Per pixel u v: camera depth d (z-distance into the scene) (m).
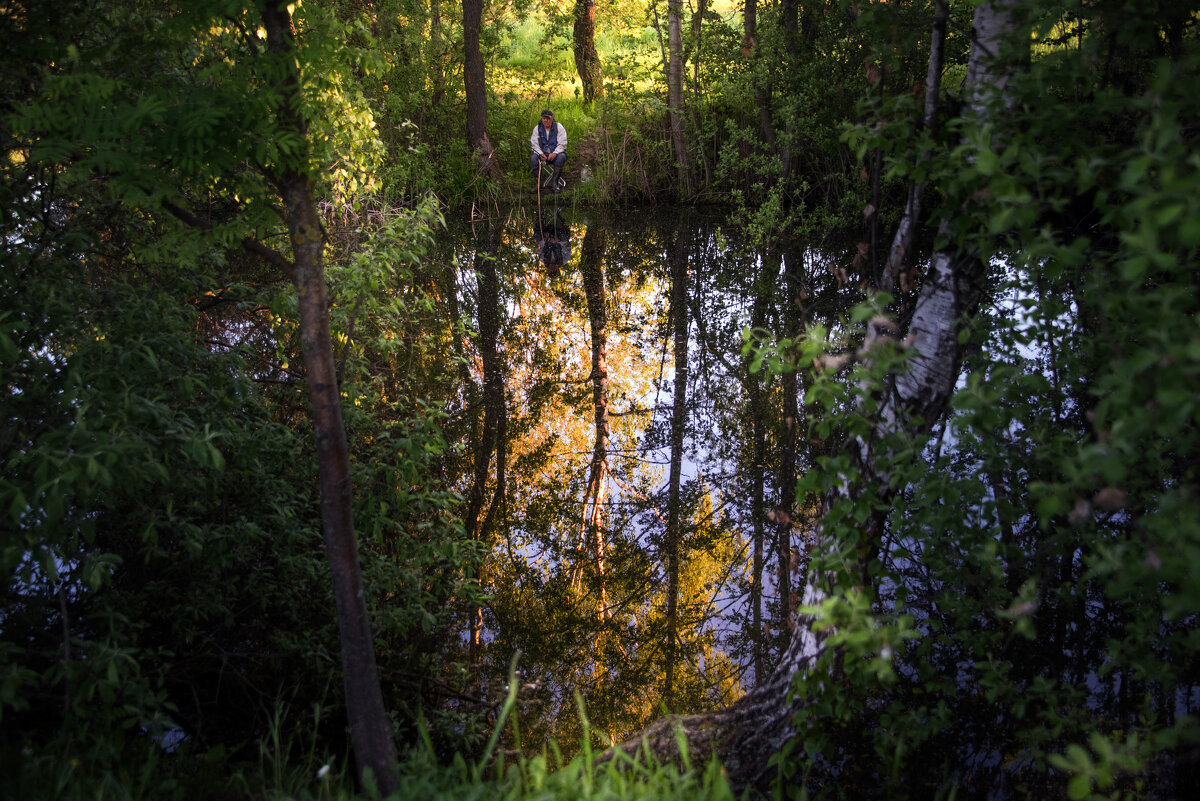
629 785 2.85
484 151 16.19
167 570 4.03
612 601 5.28
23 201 4.06
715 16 14.55
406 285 10.30
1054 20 2.97
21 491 2.84
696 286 11.59
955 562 3.77
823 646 3.42
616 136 17.02
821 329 3.05
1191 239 1.85
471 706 4.29
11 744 2.92
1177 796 3.23
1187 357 1.95
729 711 3.75
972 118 2.99
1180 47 3.34
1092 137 2.99
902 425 3.40
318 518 5.05
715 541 5.90
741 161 14.29
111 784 2.77
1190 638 2.95
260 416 5.04
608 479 6.84
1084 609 4.43
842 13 12.05
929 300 3.43
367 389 5.91
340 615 2.97
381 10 14.80
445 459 6.90
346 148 6.07
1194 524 2.06
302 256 2.84
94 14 3.32
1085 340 3.67
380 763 3.00
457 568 5.08
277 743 3.15
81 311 4.00
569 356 9.40
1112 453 2.18
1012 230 3.15
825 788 3.41
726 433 7.55
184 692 3.95
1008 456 3.70
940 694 3.99
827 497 3.61
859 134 3.27
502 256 13.28
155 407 3.40
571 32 21.89
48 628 3.58
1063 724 3.56
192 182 3.39
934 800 3.40
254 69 2.75
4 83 3.33
